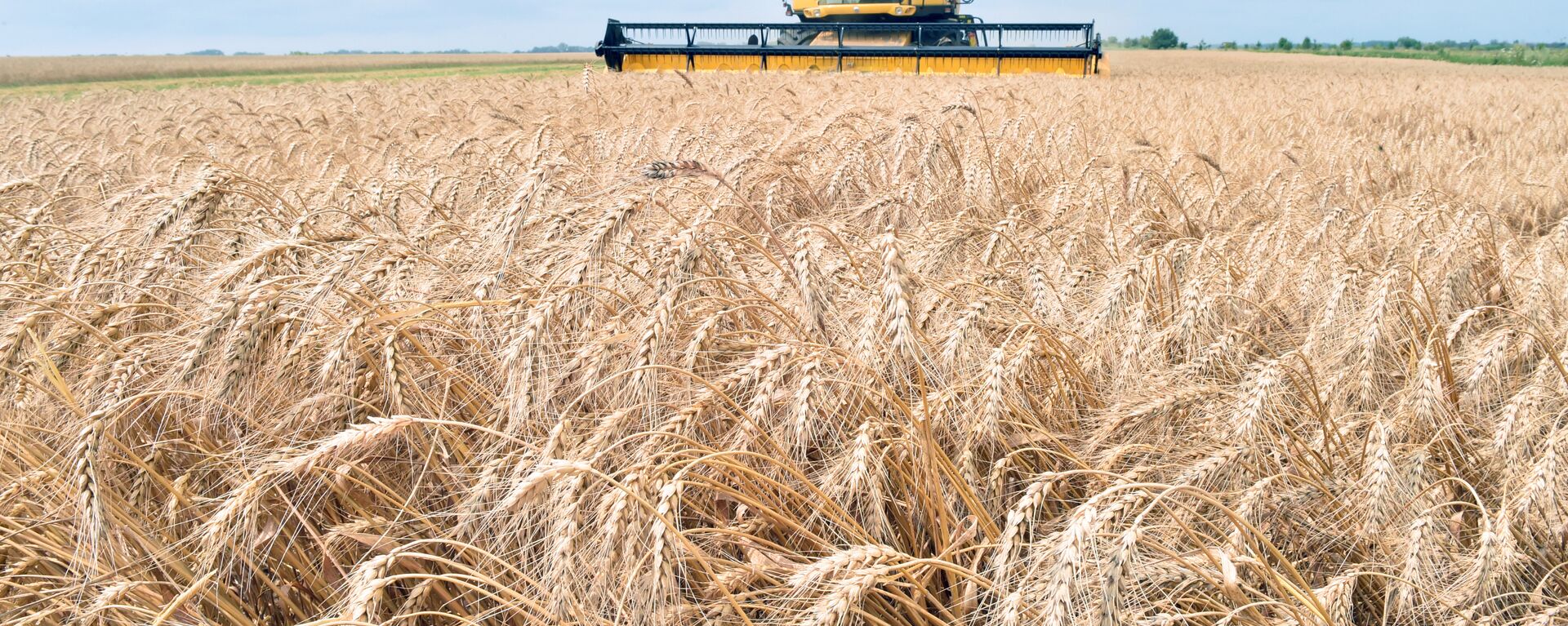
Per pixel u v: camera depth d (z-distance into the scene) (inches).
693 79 718.5
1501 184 289.9
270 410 112.4
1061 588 71.2
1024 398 120.5
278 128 426.3
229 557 95.7
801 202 224.4
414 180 217.6
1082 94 569.6
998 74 778.8
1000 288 143.0
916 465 102.4
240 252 144.3
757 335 129.7
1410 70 1610.5
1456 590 96.0
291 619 102.5
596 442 94.0
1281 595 87.2
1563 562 98.3
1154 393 120.2
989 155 240.8
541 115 450.9
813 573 79.5
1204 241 179.9
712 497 107.0
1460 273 164.2
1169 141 375.9
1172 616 84.0
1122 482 82.0
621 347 110.0
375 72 1948.8
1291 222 202.4
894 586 89.9
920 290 131.0
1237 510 100.1
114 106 639.8
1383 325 127.3
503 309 115.3
